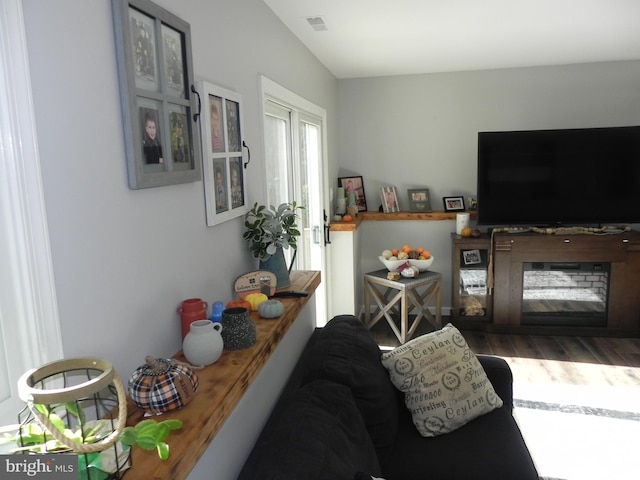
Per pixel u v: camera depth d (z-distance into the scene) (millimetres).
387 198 4848
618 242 4062
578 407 3006
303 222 3541
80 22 1040
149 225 1335
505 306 4312
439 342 2193
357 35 3189
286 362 2289
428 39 3363
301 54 3305
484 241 4312
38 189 924
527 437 2678
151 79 1296
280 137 3043
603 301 4227
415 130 4828
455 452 1910
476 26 3072
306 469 1220
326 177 4184
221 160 1802
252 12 2244
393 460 1876
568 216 4293
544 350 3965
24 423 834
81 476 796
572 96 4508
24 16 894
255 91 2285
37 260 928
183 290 1542
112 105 1153
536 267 4238
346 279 4371
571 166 4211
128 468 883
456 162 4801
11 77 869
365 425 1801
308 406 1537
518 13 2820
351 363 1939
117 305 1190
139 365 1289
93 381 797
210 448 1480
